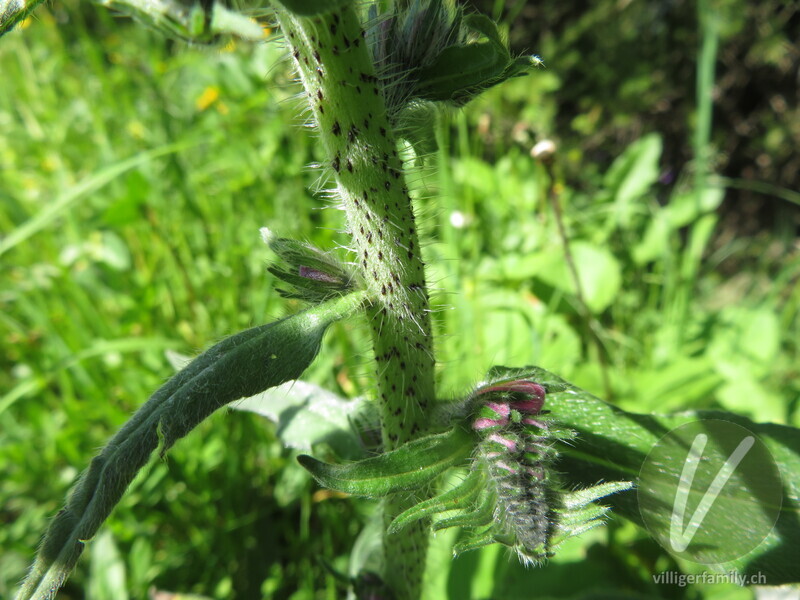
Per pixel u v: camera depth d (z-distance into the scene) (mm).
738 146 559
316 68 92
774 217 551
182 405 86
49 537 81
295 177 280
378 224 98
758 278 455
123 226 273
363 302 100
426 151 125
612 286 275
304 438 131
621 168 354
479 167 306
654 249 324
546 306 276
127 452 84
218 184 309
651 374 239
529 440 96
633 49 504
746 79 537
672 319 290
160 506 222
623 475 116
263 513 224
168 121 335
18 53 373
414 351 106
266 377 91
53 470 235
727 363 236
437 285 233
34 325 280
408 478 92
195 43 122
